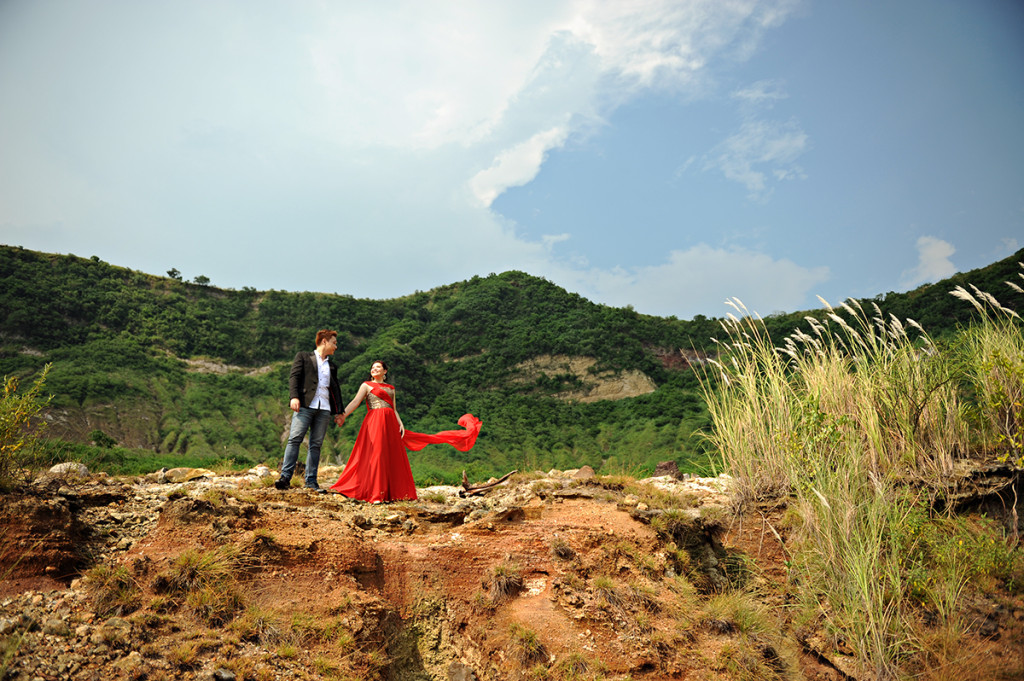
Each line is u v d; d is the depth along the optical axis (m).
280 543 4.34
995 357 6.34
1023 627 4.79
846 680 4.64
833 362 6.86
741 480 6.47
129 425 53.38
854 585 5.02
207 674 3.34
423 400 68.38
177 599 3.80
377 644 4.04
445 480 12.58
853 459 5.74
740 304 7.34
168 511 4.44
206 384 67.75
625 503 6.15
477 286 105.75
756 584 5.57
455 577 4.75
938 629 4.78
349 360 81.25
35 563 3.78
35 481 4.88
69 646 3.28
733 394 6.98
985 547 5.32
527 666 4.20
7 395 4.99
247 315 88.56
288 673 3.50
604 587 4.75
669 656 4.41
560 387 74.56
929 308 38.50
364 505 5.91
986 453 6.32
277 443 60.09
